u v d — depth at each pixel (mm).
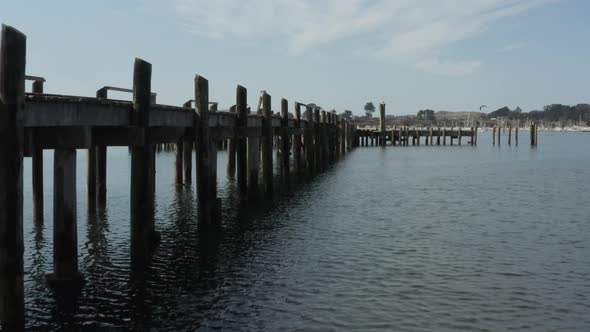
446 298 12164
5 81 8625
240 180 23734
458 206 25547
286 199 26531
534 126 96000
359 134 96562
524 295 12414
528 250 16703
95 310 11148
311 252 16094
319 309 11383
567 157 67875
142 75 12680
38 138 10547
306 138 38781
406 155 68125
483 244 17469
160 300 11789
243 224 20141
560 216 22938
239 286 12805
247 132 22000
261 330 10266
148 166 13516
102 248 16203
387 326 10531
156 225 19609
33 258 15023
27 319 10617
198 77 16719
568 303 11914
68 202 11547
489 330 10422
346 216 22219
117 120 12164
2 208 8812
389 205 25484
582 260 15523
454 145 100188
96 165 21703
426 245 17234
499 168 49625
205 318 10836
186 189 29031
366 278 13555
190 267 14297
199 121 16766
